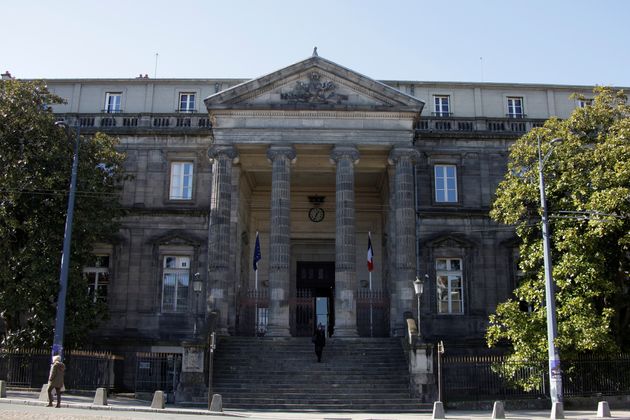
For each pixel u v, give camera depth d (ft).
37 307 111.24
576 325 98.17
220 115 127.13
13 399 88.89
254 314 133.08
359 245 158.81
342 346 112.27
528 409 101.24
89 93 154.71
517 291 111.34
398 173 125.39
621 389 104.94
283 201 123.24
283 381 102.01
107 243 139.64
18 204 112.06
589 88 156.66
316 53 129.39
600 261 101.30
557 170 108.88
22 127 113.80
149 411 83.92
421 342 102.99
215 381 102.12
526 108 155.53
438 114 154.81
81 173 114.62
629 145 100.89
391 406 95.91
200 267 138.21
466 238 140.36
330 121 127.03
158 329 135.64
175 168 143.95
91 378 109.70
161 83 154.81
